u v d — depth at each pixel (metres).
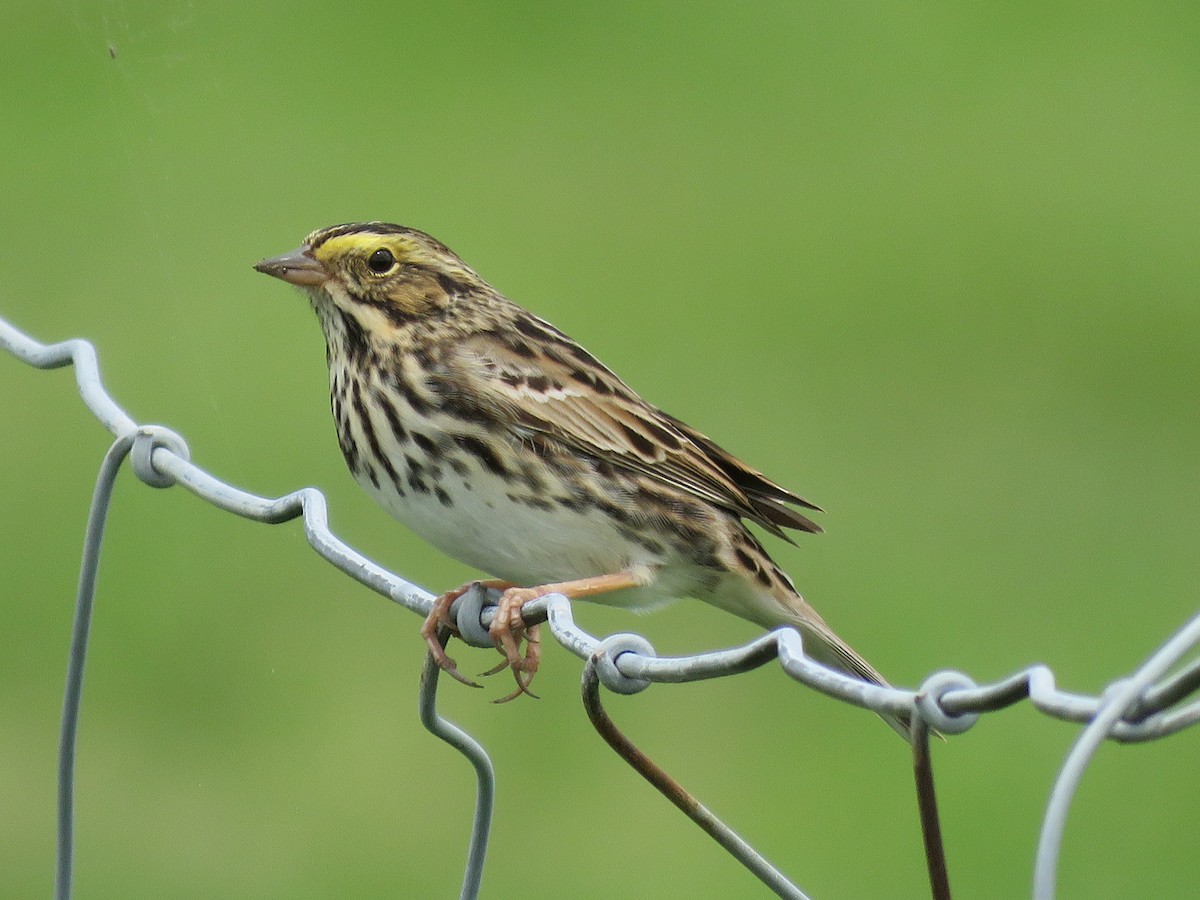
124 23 18.17
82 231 16.12
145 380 14.58
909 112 19.52
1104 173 18.62
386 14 19.53
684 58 20.08
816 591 13.85
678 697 12.22
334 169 17.52
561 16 20.50
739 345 16.28
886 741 12.10
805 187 18.25
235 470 13.95
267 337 15.08
